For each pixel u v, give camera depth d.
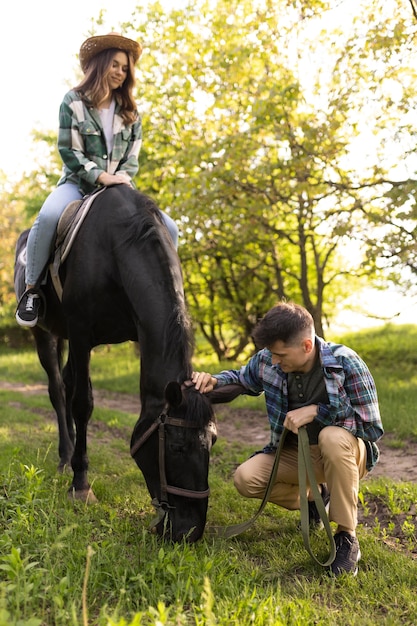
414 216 7.84
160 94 11.01
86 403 4.03
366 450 3.24
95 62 4.17
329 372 3.04
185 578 2.62
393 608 2.60
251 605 2.38
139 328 3.38
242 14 10.27
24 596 2.30
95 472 4.74
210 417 2.84
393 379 9.84
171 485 2.86
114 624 1.96
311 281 13.30
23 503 3.42
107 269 3.74
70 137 4.14
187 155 9.74
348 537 3.02
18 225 21.30
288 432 3.27
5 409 7.84
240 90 9.91
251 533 3.51
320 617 2.46
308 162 9.01
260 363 3.26
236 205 9.89
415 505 3.87
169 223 4.04
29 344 21.42
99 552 2.80
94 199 3.99
